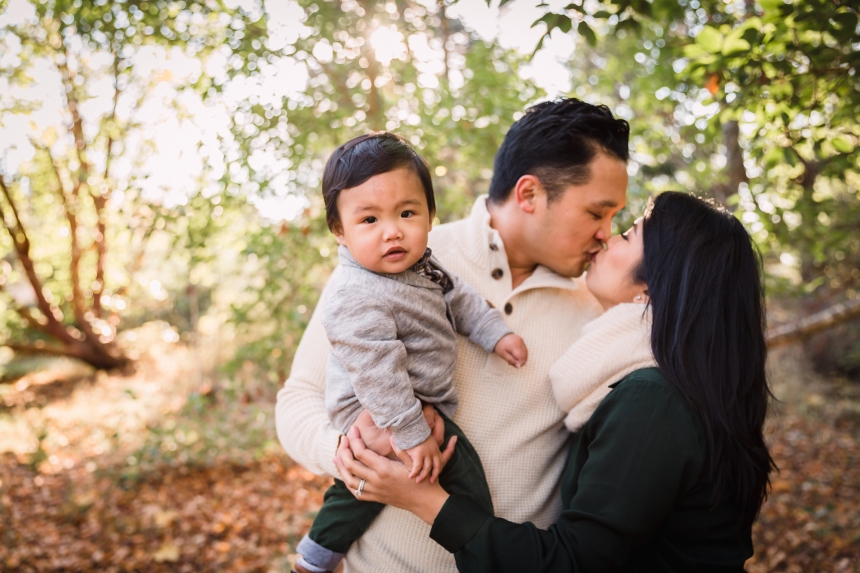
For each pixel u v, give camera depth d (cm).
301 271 429
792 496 525
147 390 948
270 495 559
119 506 539
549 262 157
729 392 127
